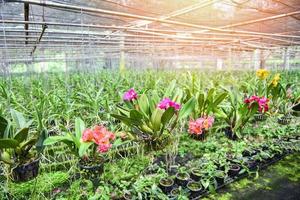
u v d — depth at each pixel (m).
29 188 1.56
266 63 10.84
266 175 1.87
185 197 1.45
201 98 2.03
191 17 4.14
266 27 5.39
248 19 4.36
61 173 1.74
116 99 2.67
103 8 3.61
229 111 2.33
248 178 1.82
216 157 1.90
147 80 4.25
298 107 2.80
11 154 1.41
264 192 1.63
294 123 3.03
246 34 4.41
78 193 1.50
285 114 2.94
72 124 2.24
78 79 4.99
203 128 2.10
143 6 3.49
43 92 2.52
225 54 11.10
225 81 4.62
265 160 2.04
